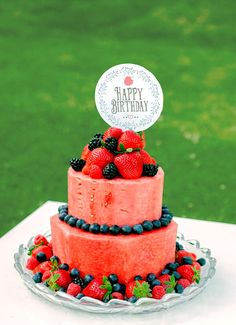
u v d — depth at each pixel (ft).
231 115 11.66
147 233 4.13
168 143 10.46
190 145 10.41
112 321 4.03
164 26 16.30
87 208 4.14
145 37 15.70
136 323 4.01
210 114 11.69
